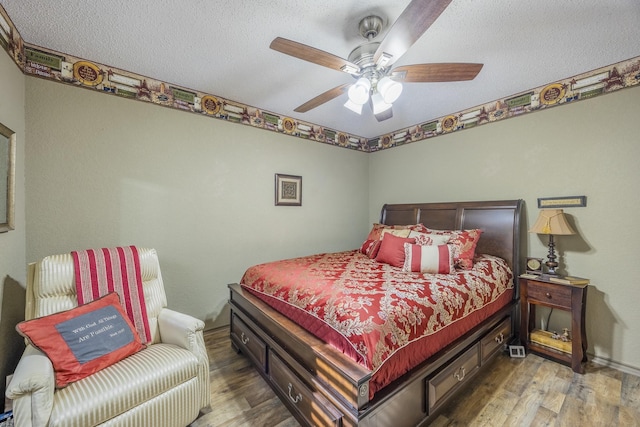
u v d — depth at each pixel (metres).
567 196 2.39
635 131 2.07
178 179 2.56
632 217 2.09
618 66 2.12
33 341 1.31
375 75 1.72
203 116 2.69
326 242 3.79
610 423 1.56
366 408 1.17
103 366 1.40
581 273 2.32
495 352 2.13
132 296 1.81
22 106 1.83
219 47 1.94
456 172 3.21
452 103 2.92
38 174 1.93
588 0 1.47
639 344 2.05
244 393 1.87
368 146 4.33
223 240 2.85
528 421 1.59
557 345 2.21
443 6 1.12
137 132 2.34
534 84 2.49
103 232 2.19
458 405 1.73
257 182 3.09
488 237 2.77
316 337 1.55
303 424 1.48
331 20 1.65
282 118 3.30
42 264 1.58
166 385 1.41
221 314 2.85
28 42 1.87
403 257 2.42
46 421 1.10
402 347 1.37
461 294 1.84
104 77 2.18
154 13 1.59
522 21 1.63
